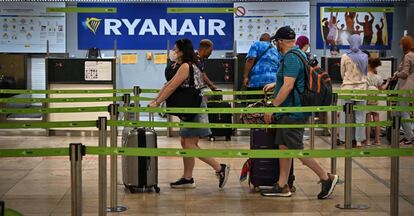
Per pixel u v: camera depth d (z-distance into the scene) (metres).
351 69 12.48
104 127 5.96
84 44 17.45
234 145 12.76
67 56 15.98
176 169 9.89
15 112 8.00
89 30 17.45
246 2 17.39
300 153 5.20
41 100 9.26
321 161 10.73
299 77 7.39
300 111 7.27
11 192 8.27
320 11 17.55
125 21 17.48
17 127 6.17
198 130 8.20
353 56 12.43
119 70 17.53
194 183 8.73
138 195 8.06
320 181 7.89
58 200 7.83
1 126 6.16
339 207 7.40
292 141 7.43
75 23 17.42
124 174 8.23
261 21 17.41
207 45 9.57
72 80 13.94
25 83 15.62
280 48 7.62
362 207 7.41
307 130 14.20
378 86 13.11
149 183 8.12
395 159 5.43
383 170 9.90
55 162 10.48
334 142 7.92
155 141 8.05
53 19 17.27
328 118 14.30
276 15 17.38
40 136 14.15
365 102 12.86
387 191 8.38
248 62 10.55
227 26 17.52
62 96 13.96
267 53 10.44
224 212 7.19
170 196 8.01
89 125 6.07
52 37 17.33
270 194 7.94
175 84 8.04
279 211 7.23
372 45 17.72
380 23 17.67
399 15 17.70
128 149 5.10
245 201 7.73
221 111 7.73
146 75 17.58
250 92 10.12
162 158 10.87
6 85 15.36
